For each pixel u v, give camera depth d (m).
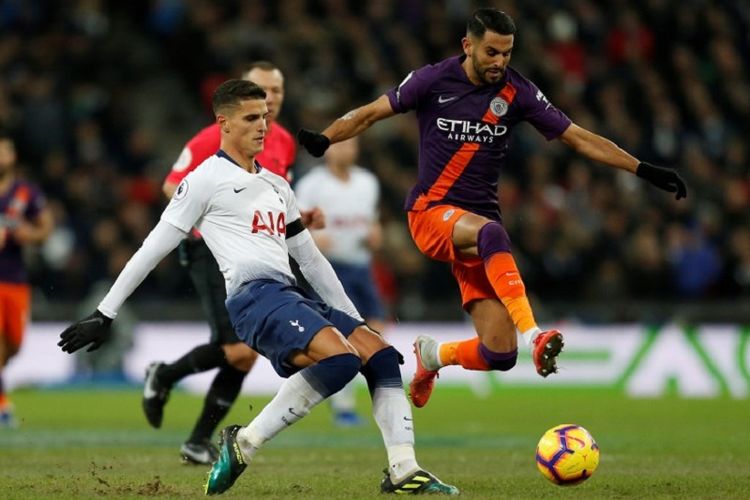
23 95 69.12
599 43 80.50
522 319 23.73
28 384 61.84
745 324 64.56
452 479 25.48
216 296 29.86
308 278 23.69
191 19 75.12
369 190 45.59
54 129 67.69
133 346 62.34
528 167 70.94
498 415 50.03
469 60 25.95
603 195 71.00
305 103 70.75
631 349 64.31
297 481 24.81
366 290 45.72
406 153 69.94
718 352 64.19
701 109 80.19
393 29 75.62
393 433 22.34
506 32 25.23
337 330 21.83
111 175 67.19
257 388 62.75
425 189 26.59
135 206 64.38
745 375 64.06
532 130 72.94
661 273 67.38
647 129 76.81
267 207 22.64
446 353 27.39
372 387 22.58
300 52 73.38
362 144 68.88
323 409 54.69
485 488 23.67
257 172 22.97
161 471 27.22
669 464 29.14
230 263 22.34
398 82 73.88
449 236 25.77
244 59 72.69
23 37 74.69
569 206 69.12
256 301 22.05
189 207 22.23
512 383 63.75
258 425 21.95
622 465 28.88
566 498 21.81
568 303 65.94
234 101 22.53
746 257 68.56
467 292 26.88
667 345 64.38
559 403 57.59
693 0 84.31
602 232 68.25
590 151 26.20
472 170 26.28
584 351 64.31
